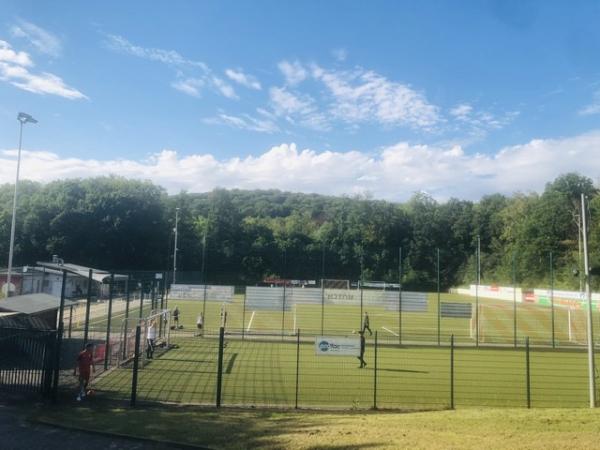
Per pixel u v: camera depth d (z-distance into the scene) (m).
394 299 34.22
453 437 9.57
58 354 14.59
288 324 38.22
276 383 18.47
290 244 83.81
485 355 25.92
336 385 18.38
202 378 19.00
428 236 90.38
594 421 11.20
